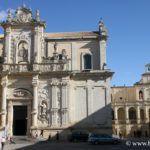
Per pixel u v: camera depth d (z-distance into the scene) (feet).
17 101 211.61
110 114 213.46
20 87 212.64
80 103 216.13
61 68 215.31
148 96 354.13
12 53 218.79
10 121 208.33
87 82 218.59
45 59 218.79
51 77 214.07
